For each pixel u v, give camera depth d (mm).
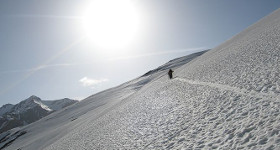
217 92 16984
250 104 12117
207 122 13016
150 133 16547
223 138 10367
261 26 39812
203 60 41156
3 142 129750
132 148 15422
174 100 22047
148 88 45750
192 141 11719
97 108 84438
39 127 118750
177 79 34500
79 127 52312
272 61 16875
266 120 9773
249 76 16438
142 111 24922
